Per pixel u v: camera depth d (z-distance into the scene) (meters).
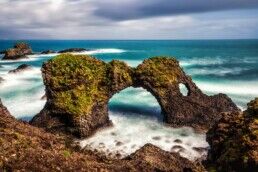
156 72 34.41
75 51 135.00
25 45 117.06
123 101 42.84
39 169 14.21
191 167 19.36
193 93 34.88
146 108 39.38
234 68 78.81
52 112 30.61
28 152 15.38
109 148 27.70
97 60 34.25
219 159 21.22
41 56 113.62
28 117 36.75
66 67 31.98
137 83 34.81
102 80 33.16
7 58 103.50
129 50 161.88
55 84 31.00
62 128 30.42
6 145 15.46
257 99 23.67
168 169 18.77
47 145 17.52
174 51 154.88
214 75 66.50
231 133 23.00
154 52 143.62
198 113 33.47
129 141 29.36
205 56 119.12
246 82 58.25
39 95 46.97
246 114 23.48
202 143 28.91
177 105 33.66
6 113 23.02
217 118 33.25
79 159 16.66
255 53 137.50
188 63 89.62
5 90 50.91
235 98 46.00
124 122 34.25
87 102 30.70
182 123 33.06
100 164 16.75
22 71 66.12
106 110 32.50
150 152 20.16
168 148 27.94
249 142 19.94
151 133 31.31
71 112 29.69
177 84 34.66
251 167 19.05
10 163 14.04
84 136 29.80
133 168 17.47
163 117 34.81
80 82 31.59
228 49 173.12
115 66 33.72
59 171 14.58
